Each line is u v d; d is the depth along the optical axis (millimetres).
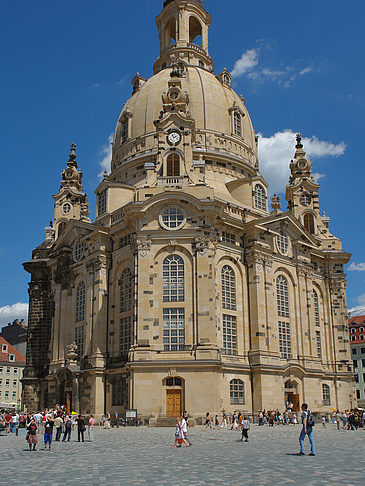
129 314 69688
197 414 59312
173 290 64812
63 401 72812
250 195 81562
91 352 71188
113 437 45250
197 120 86688
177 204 67375
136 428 57062
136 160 86188
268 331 70875
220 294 68375
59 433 42375
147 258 65438
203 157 83750
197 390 60156
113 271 73562
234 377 65812
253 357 68750
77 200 99500
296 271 79688
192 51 101062
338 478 20266
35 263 91188
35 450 34375
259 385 67000
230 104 91688
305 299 79688
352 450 31250
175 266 65750
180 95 75875
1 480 21016
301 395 73000
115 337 70938
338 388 82875
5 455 31219
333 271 88250
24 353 142375
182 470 23188
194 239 65812
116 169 90062
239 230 73250
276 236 77375
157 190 68625
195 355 61406
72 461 27438
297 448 32938
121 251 72812
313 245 83375
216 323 65688
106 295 73000
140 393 60375
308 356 76750
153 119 88625
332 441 38656
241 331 69500
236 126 90688
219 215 67875
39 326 89375
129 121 91312
